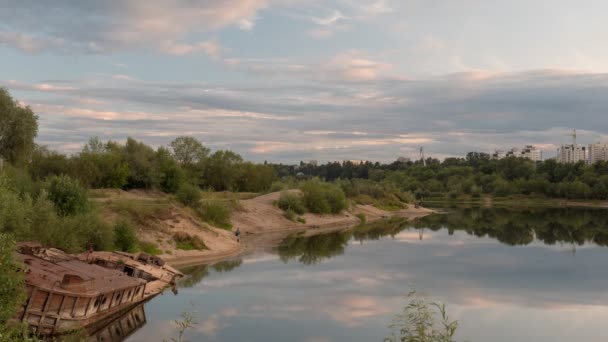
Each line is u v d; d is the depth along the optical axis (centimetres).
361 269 3862
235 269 3806
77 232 3250
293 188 10088
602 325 2441
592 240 5947
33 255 2512
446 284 3325
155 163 8425
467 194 17575
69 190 3844
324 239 6053
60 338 1945
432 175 19600
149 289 2886
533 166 18850
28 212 2939
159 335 2150
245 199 8662
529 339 2220
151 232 4391
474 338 2212
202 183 10625
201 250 4491
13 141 5544
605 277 3609
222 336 2153
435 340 1341
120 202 4738
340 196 9225
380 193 12456
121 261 2995
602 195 15088
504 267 4012
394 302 2792
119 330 2214
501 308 2730
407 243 5638
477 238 6166
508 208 13450
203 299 2805
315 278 3466
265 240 5888
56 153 7362
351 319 2436
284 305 2694
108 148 8462
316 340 2116
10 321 1822
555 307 2766
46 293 1930
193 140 10831
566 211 11931
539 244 5544
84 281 2122
